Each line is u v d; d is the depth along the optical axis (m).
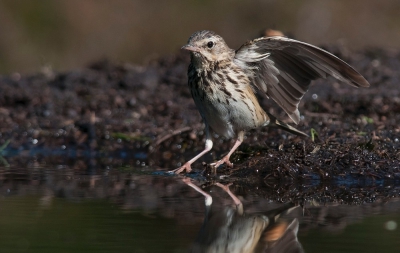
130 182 11.93
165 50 28.20
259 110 12.52
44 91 18.56
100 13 27.98
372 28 29.00
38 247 8.30
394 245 8.34
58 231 8.91
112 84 18.94
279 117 15.48
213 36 12.05
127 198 10.66
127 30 28.16
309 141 13.30
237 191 11.26
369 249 8.20
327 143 12.85
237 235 8.93
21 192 11.14
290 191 11.27
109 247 8.30
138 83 18.69
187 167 12.69
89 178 12.33
